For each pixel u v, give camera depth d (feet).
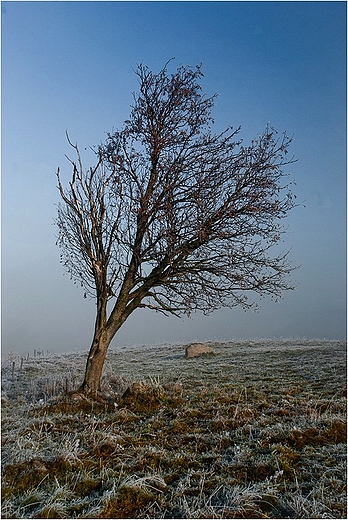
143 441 26.89
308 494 19.63
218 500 19.63
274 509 18.84
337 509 18.44
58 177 39.24
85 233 39.63
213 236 37.70
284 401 34.83
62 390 39.50
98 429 28.60
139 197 38.55
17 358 72.13
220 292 39.42
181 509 18.80
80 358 76.23
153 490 20.71
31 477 21.70
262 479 21.56
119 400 35.35
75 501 19.70
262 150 38.52
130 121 40.40
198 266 38.88
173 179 38.83
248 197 37.19
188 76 40.52
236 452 24.25
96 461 23.71
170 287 40.14
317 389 40.86
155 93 40.96
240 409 32.53
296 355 64.69
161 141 38.78
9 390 44.55
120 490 20.27
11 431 28.12
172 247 37.40
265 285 39.34
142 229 39.29
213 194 37.58
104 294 39.14
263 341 89.71
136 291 40.19
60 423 30.14
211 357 68.18
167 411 33.35
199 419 31.37
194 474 22.18
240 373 51.47
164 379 47.52
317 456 23.84
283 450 24.27
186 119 40.11
